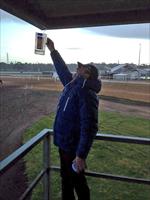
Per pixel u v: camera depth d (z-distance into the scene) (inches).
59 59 125.5
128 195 218.5
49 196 117.5
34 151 343.9
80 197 108.5
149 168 306.2
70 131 101.3
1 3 115.2
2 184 247.1
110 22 152.6
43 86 1513.3
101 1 134.0
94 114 97.2
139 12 145.9
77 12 151.6
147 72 2546.8
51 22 159.2
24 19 141.4
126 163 321.7
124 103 987.9
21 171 283.7
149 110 848.9
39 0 132.0
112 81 1820.9
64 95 105.5
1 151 385.1
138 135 505.7
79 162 97.1
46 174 113.5
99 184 238.5
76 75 104.7
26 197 95.7
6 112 724.0
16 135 490.9
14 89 1338.6
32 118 659.4
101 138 101.7
